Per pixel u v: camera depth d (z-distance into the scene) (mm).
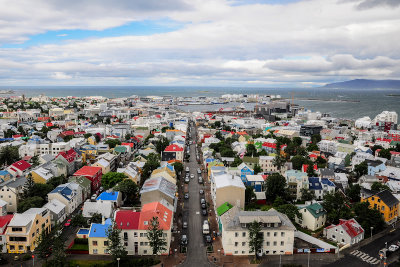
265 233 105250
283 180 151500
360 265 100062
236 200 132750
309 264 100500
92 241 104500
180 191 166875
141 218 107438
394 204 133250
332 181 172875
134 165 188875
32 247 107188
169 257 104188
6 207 134375
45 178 160625
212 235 119250
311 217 123625
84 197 153500
